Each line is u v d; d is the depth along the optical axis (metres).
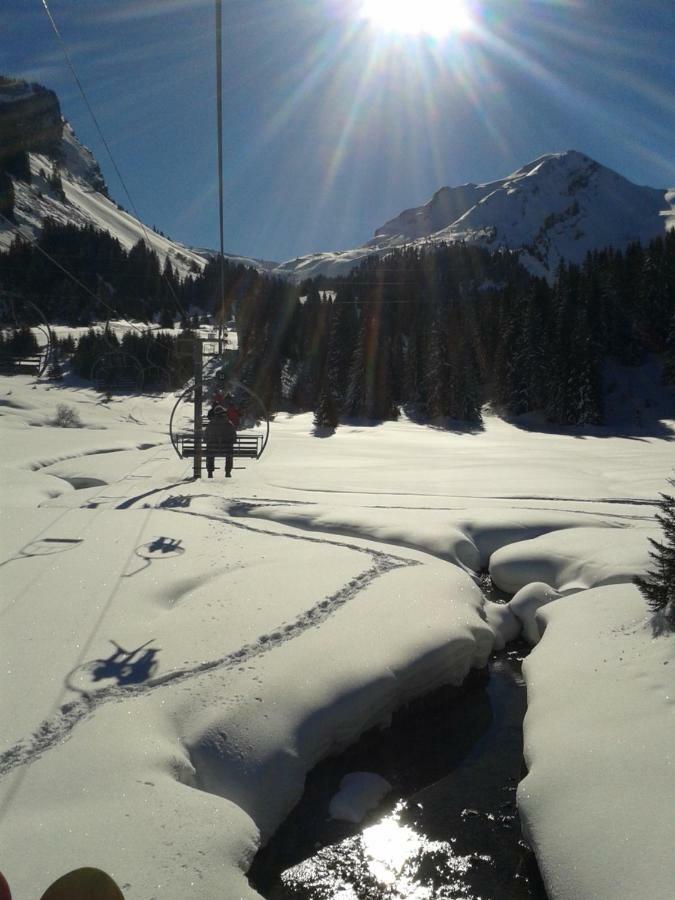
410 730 8.44
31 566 11.07
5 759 5.91
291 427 64.69
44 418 50.00
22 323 15.09
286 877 6.00
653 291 80.62
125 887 4.54
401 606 9.88
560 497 18.89
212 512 16.08
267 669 7.66
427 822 6.75
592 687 7.57
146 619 9.13
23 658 7.74
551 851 5.47
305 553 12.52
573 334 72.56
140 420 56.16
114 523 14.29
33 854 4.77
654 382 76.12
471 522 15.11
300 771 6.79
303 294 147.88
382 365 76.12
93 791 5.50
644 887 4.74
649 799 5.54
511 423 72.50
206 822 5.28
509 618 11.26
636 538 13.26
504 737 8.35
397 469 25.58
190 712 6.81
